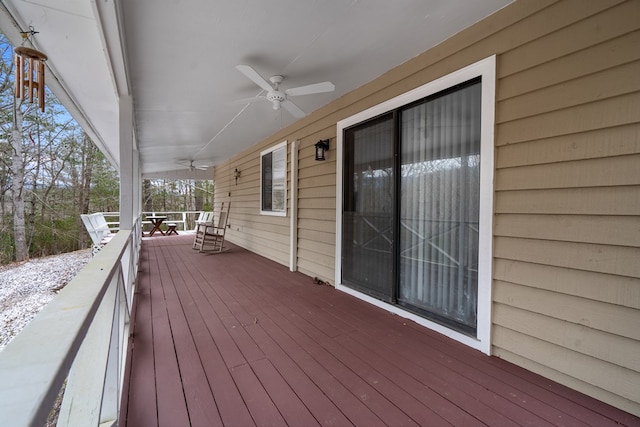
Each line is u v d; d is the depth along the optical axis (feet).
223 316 9.20
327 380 5.89
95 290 3.11
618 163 5.04
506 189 6.53
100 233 22.25
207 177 34.60
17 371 1.64
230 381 5.84
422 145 8.59
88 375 3.46
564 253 5.69
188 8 6.36
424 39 7.77
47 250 43.01
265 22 6.93
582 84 5.41
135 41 7.59
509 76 6.46
